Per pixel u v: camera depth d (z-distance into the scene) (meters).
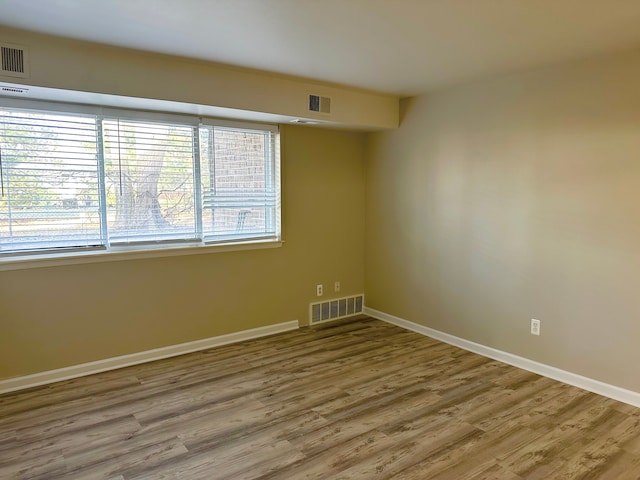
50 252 3.16
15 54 2.58
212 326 3.97
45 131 3.09
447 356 3.77
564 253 3.19
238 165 4.04
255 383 3.21
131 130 3.43
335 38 2.60
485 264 3.74
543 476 2.16
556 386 3.17
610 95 2.89
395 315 4.68
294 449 2.38
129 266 3.48
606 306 2.99
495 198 3.62
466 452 2.36
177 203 3.72
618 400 2.95
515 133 3.44
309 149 4.45
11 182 3.00
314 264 4.61
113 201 3.40
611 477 2.16
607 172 2.93
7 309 3.02
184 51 2.87
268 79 3.52
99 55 2.83
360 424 2.64
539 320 3.37
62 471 2.20
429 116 4.13
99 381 3.22
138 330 3.57
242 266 4.11
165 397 2.98
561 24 2.38
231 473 2.18
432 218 4.18
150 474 2.18
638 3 2.11
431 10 2.19
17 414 2.74
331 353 3.82
